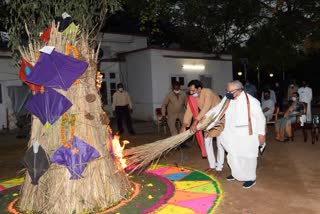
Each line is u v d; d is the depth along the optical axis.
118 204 4.80
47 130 4.68
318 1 20.45
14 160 8.80
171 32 24.20
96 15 5.60
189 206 4.74
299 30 21.03
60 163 4.56
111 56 19.30
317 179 5.79
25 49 5.12
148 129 14.14
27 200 4.79
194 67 19.00
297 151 8.13
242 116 5.38
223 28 22.17
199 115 6.04
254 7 21.38
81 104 4.73
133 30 22.11
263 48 22.39
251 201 4.88
